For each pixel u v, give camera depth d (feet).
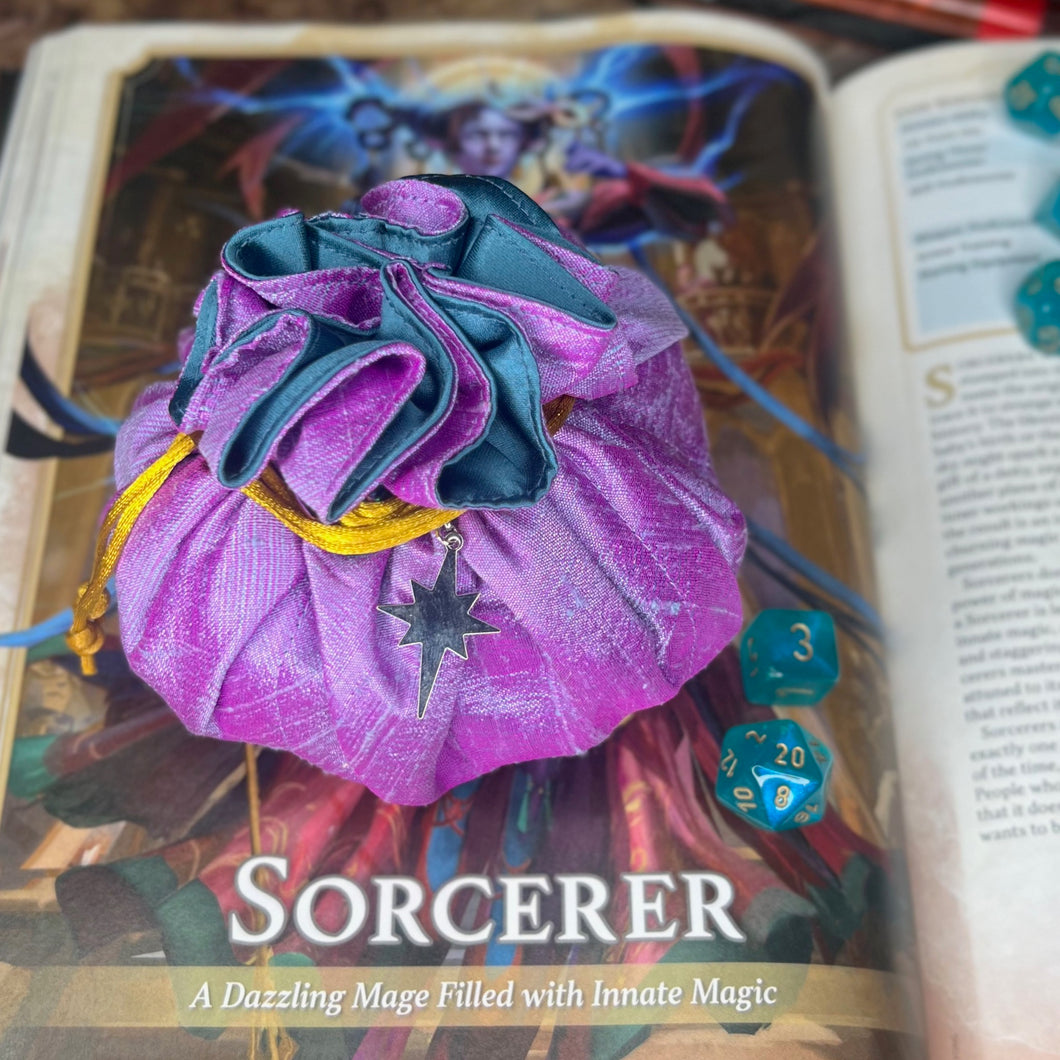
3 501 1.05
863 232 1.20
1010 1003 0.88
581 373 0.75
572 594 0.78
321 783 0.93
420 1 1.33
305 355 0.69
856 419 1.11
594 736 0.82
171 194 1.21
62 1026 0.83
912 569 1.04
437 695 0.78
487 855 0.90
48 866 0.89
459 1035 0.83
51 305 1.14
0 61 1.28
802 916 0.88
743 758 0.90
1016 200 1.19
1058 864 0.92
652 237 1.19
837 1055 0.83
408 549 0.78
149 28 1.30
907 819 0.94
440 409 0.69
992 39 1.29
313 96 1.27
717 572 0.81
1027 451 1.07
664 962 0.86
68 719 0.96
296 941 0.86
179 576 0.78
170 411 0.75
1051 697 0.97
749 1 1.32
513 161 1.23
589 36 1.30
